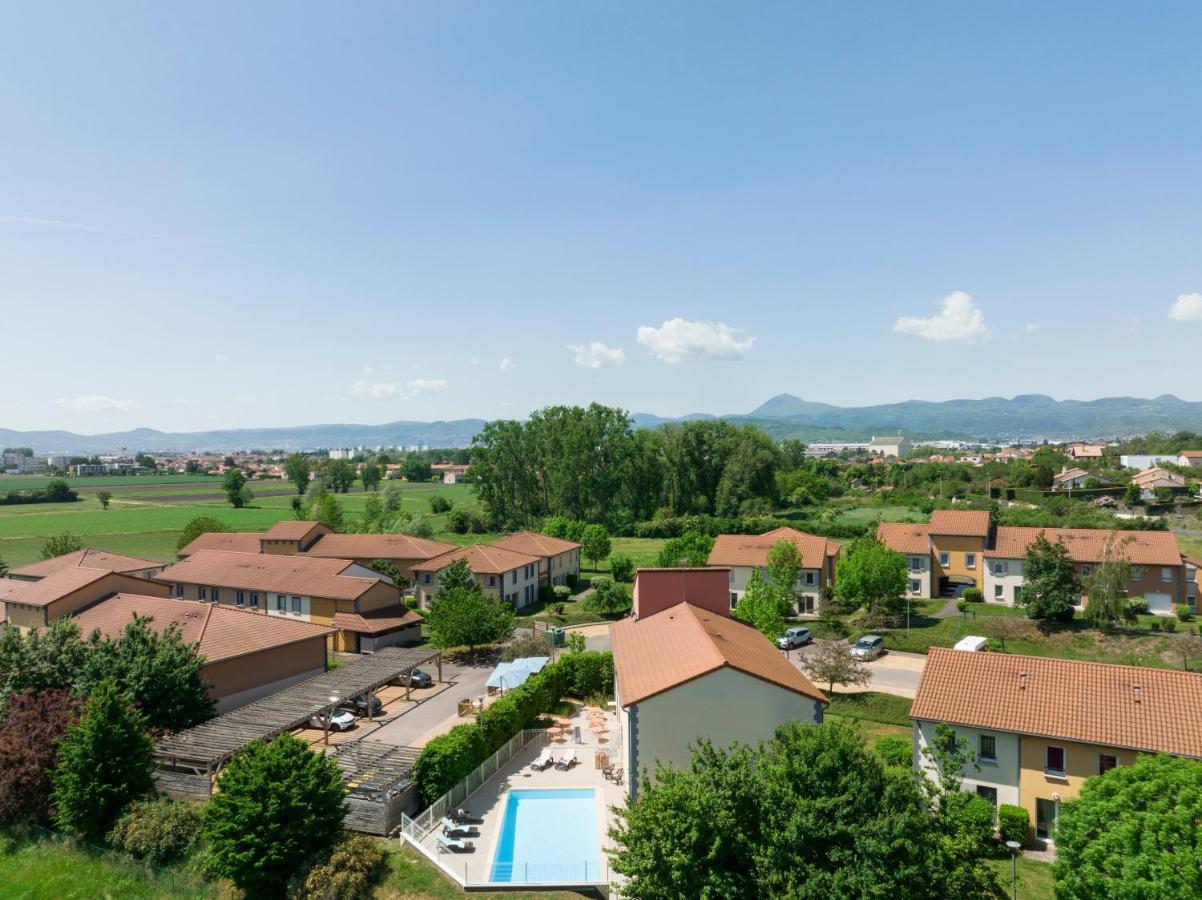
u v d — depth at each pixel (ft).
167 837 99.91
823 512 448.65
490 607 201.36
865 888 67.26
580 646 182.09
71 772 104.88
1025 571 211.61
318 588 220.64
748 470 469.16
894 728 150.10
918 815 71.56
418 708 158.71
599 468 440.86
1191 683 106.63
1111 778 80.79
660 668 113.50
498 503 438.40
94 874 98.48
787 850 71.46
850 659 164.55
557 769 128.06
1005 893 90.94
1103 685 110.42
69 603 188.24
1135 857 71.77
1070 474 511.81
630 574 310.45
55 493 652.89
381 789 104.22
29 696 121.70
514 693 143.64
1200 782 75.31
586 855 99.45
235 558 251.60
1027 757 107.45
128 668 125.29
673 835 73.56
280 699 131.64
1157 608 226.38
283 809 91.91
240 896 91.25
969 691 115.34
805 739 77.92
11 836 107.34
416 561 288.10
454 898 90.02
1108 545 217.15
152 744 110.63
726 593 157.38
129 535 433.07
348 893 87.40
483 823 108.06
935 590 261.85
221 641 153.38
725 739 104.88
